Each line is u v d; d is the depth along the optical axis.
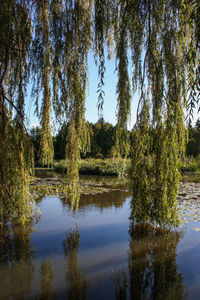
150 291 2.20
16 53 2.39
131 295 2.11
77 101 2.82
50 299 2.07
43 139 3.14
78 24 2.75
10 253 2.96
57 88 2.93
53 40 2.80
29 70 2.71
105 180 10.55
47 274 2.48
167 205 3.44
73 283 2.32
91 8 2.91
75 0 2.76
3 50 2.19
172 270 2.57
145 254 2.95
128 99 2.98
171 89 2.96
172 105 3.04
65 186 3.40
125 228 3.85
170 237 3.47
